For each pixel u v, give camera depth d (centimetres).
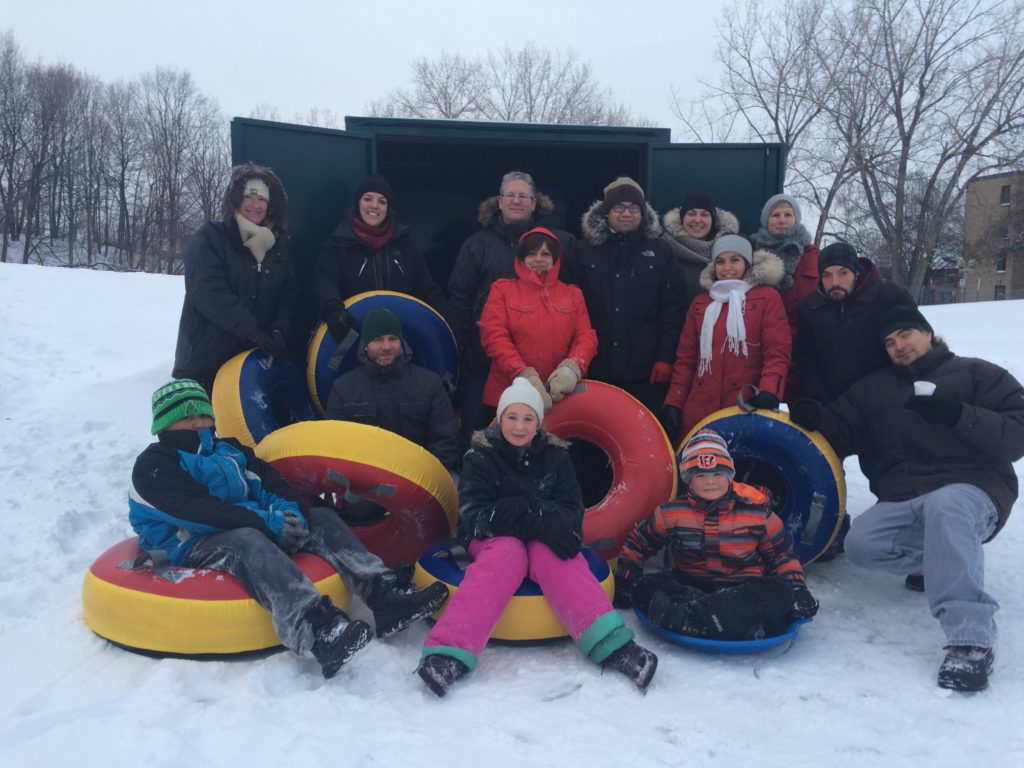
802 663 308
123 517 456
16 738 238
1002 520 324
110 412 723
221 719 249
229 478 314
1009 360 1091
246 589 294
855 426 369
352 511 407
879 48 2333
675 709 270
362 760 228
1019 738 252
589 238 443
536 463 332
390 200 460
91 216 4616
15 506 472
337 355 424
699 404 414
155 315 1523
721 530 330
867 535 339
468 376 475
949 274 4391
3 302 1415
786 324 402
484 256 467
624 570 346
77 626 322
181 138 4750
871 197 2467
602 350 445
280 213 442
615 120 2889
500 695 276
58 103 4475
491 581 298
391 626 306
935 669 302
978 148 2364
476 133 538
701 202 463
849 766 235
